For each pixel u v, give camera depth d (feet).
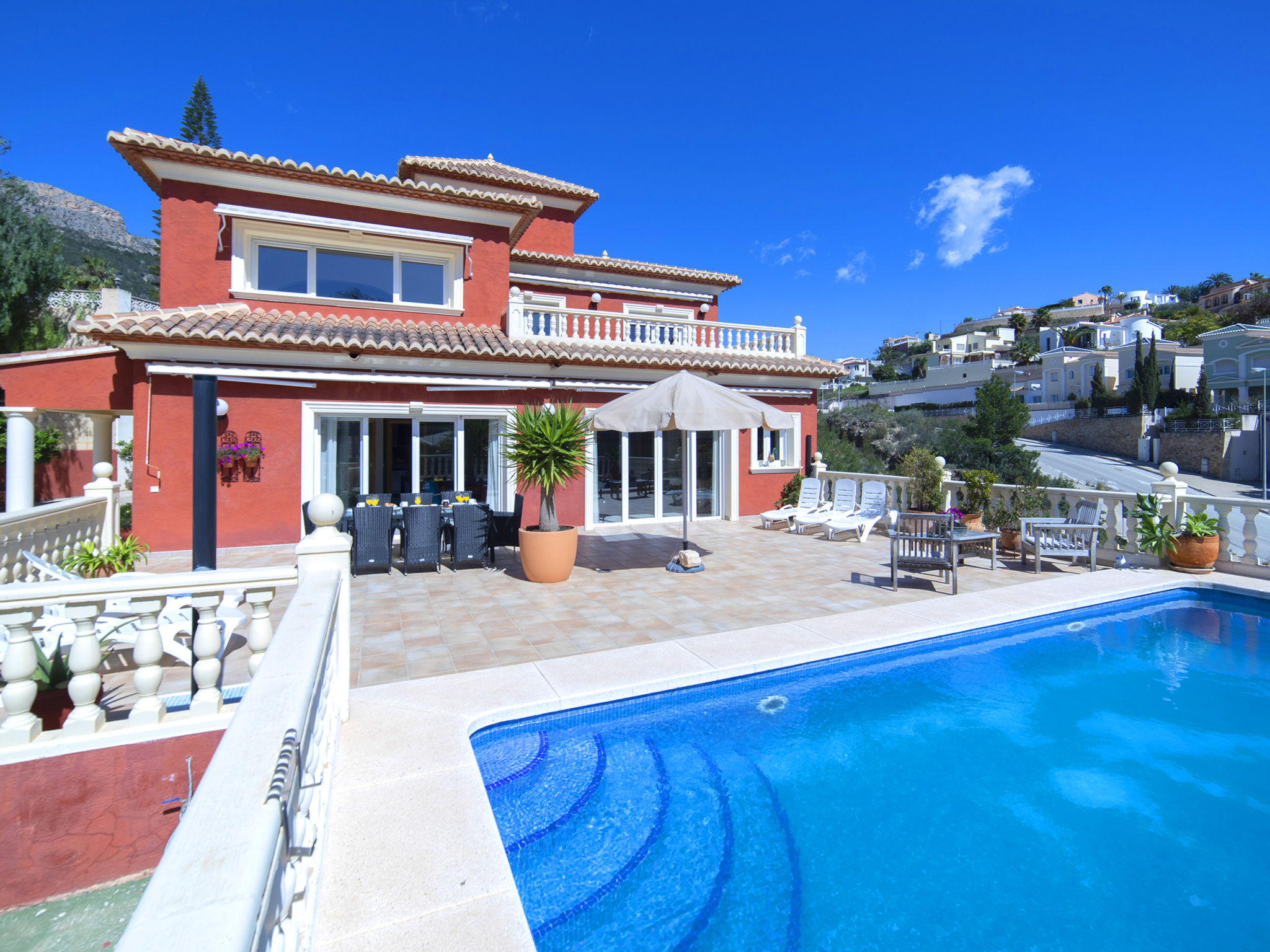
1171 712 16.31
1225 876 10.50
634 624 21.40
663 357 43.73
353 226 40.24
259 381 34.58
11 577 21.94
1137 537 30.07
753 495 50.29
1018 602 23.57
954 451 137.80
